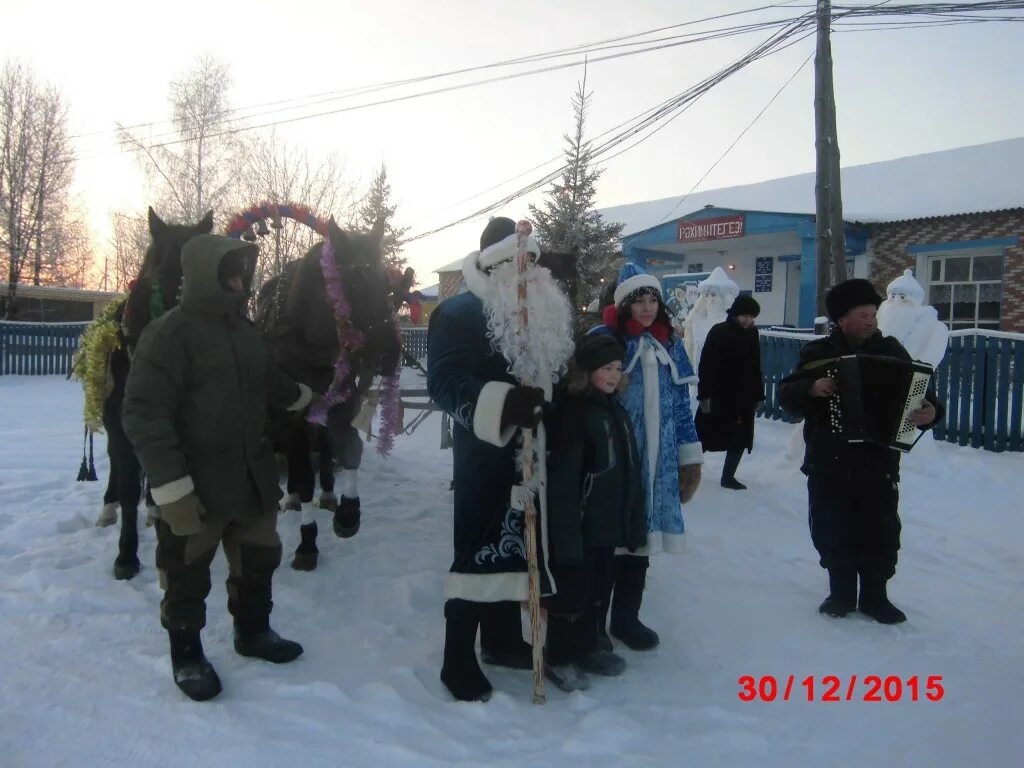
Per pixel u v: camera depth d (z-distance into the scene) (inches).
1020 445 351.6
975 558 229.8
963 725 132.6
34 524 230.1
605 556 148.7
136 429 127.6
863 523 178.4
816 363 179.0
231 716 126.4
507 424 125.8
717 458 366.6
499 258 137.3
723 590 196.2
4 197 1180.5
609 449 142.6
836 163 439.2
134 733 120.8
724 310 383.2
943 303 759.1
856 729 130.8
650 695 141.9
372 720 126.9
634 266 165.0
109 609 171.0
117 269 1467.8
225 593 183.3
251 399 140.9
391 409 225.0
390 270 276.4
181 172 1163.3
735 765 117.9
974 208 724.7
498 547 134.6
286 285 223.3
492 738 122.9
